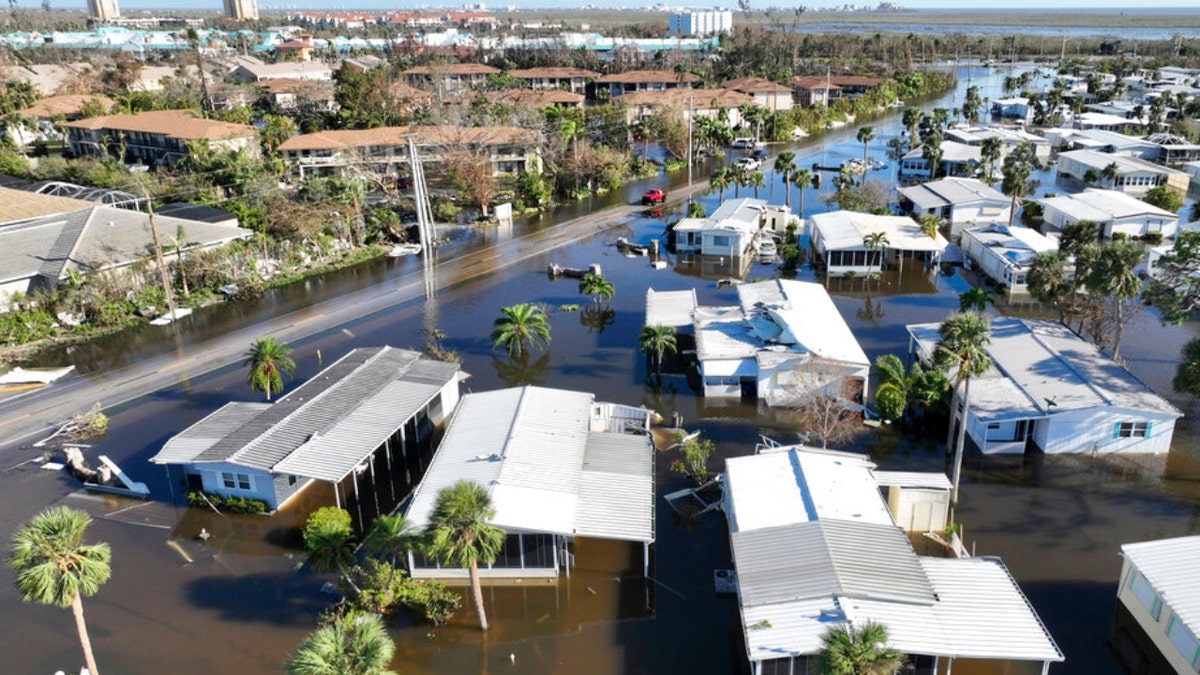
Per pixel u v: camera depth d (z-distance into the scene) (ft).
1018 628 103.19
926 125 444.14
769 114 531.09
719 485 151.02
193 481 154.71
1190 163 395.75
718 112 524.11
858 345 195.31
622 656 114.62
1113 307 211.61
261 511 147.43
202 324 239.50
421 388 173.06
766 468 138.72
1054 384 166.71
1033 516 141.49
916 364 183.62
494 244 316.40
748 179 379.14
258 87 593.01
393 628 120.57
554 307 246.88
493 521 123.13
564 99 547.08
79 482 159.22
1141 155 420.36
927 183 356.38
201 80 582.76
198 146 382.83
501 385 195.11
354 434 153.17
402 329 231.91
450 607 123.34
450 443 149.38
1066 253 211.20
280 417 158.92
